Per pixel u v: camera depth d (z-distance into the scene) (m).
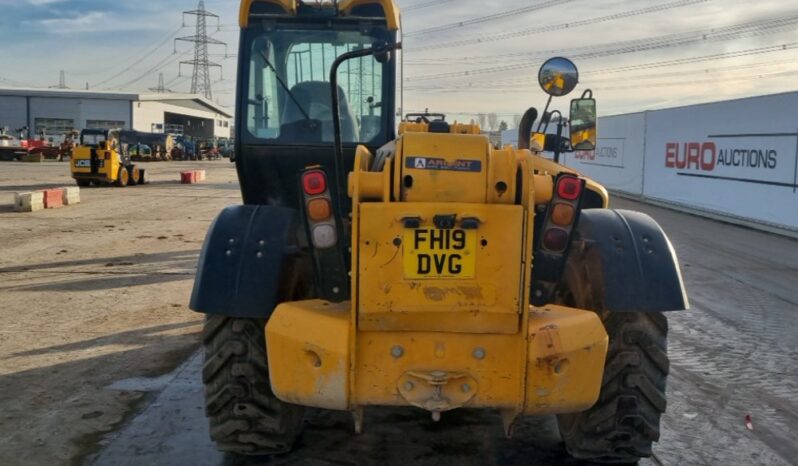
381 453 4.30
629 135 22.50
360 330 3.25
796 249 12.55
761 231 14.91
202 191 26.62
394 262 3.16
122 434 4.54
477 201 3.21
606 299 3.64
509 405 3.29
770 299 8.66
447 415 4.88
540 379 3.24
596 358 3.32
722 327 7.38
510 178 3.21
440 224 3.12
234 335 3.85
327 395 3.32
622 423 3.82
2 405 5.00
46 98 72.38
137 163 54.59
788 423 4.89
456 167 3.21
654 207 19.88
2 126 71.75
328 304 3.48
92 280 9.42
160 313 7.68
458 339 3.25
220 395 3.89
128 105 74.25
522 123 5.39
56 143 58.31
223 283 3.68
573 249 3.88
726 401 5.30
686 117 18.50
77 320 7.35
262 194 5.29
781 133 14.27
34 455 4.23
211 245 3.80
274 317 3.43
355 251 3.18
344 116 5.14
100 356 6.14
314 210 3.39
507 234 3.15
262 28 5.08
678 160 18.94
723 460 4.30
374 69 5.11
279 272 3.72
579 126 5.35
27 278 9.52
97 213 18.09
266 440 4.00
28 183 28.12
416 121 6.02
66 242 12.89
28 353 6.20
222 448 4.04
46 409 4.94
